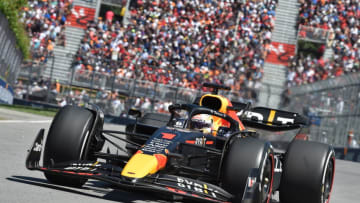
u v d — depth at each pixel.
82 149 19.06
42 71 79.00
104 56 108.00
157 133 19.42
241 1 123.69
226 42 116.50
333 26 126.38
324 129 74.94
